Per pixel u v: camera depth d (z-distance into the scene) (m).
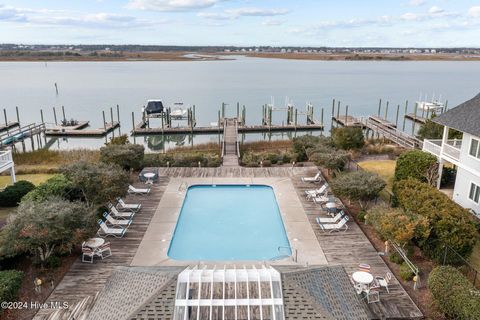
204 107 64.88
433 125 30.61
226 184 23.34
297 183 23.31
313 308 9.02
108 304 9.69
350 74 125.56
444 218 14.31
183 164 27.00
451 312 10.87
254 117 57.72
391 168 27.59
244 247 16.52
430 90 86.06
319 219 17.58
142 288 9.70
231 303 9.20
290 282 9.62
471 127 18.72
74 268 14.05
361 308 9.63
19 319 11.25
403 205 16.81
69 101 69.12
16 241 12.55
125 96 74.94
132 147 25.08
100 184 17.50
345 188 17.98
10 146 37.25
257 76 115.38
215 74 122.12
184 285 9.65
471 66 187.50
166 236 16.66
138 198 20.80
